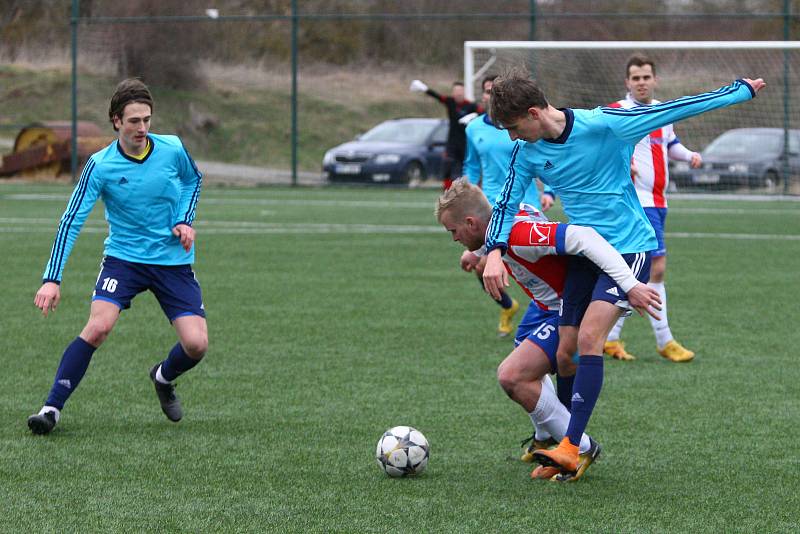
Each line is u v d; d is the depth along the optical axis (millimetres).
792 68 51156
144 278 12625
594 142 10344
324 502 9766
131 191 12328
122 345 17484
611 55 51250
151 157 12375
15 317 19922
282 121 69938
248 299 22297
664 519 9305
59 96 74062
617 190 10539
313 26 74062
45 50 78312
